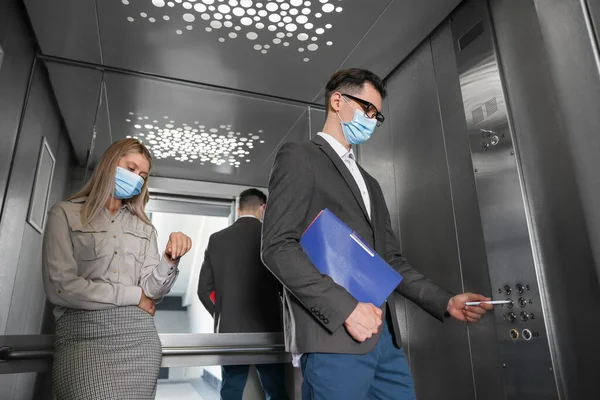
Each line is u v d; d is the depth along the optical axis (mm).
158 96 2256
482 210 1532
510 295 1381
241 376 2146
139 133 2324
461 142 1692
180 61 2035
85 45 1914
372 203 1095
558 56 975
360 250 904
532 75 1386
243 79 2195
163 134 2367
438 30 1874
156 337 1107
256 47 1924
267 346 1927
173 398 3004
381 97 1167
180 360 1821
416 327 1870
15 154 1691
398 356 1003
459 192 1681
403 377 980
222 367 2182
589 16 901
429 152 1883
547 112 1318
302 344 873
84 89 2111
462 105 1701
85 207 1137
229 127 2469
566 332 1207
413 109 2025
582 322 1162
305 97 2379
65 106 2084
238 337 1932
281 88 2285
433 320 1766
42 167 1938
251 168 2484
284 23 1757
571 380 1179
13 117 1665
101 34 1835
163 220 2250
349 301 820
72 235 1101
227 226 2307
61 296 1002
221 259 2143
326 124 1169
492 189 1497
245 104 2377
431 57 1909
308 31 1811
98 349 993
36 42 1909
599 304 1120
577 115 922
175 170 2355
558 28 975
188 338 1876
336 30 1811
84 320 1014
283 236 883
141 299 1096
